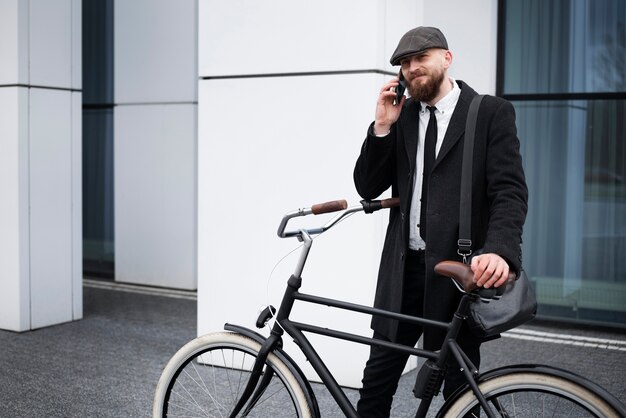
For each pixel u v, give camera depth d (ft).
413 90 9.55
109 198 28.32
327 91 15.48
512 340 19.74
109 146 28.22
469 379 8.63
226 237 16.58
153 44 25.85
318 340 15.66
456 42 21.11
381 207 9.93
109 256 28.43
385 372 10.09
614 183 20.70
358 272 15.28
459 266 8.73
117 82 26.58
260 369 9.82
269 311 9.93
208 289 16.81
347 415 9.49
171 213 26.08
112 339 19.30
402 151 9.96
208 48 16.53
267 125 16.07
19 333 19.83
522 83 21.42
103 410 14.14
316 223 15.61
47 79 20.12
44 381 15.85
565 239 21.27
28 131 19.79
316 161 15.65
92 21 28.14
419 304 10.15
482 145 9.39
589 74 20.80
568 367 17.26
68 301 21.04
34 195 20.03
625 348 19.03
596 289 21.02
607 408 8.05
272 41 15.92
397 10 15.76
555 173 21.30
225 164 16.52
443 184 9.53
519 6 21.29
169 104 25.79
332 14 15.34
